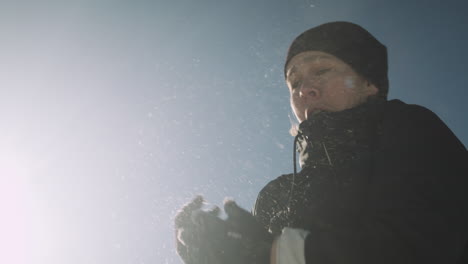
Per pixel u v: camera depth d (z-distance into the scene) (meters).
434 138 0.81
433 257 0.63
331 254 0.66
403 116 0.91
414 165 0.75
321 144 0.99
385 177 0.76
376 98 1.11
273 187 1.19
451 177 0.74
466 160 0.82
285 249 0.72
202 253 0.78
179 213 0.91
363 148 0.93
